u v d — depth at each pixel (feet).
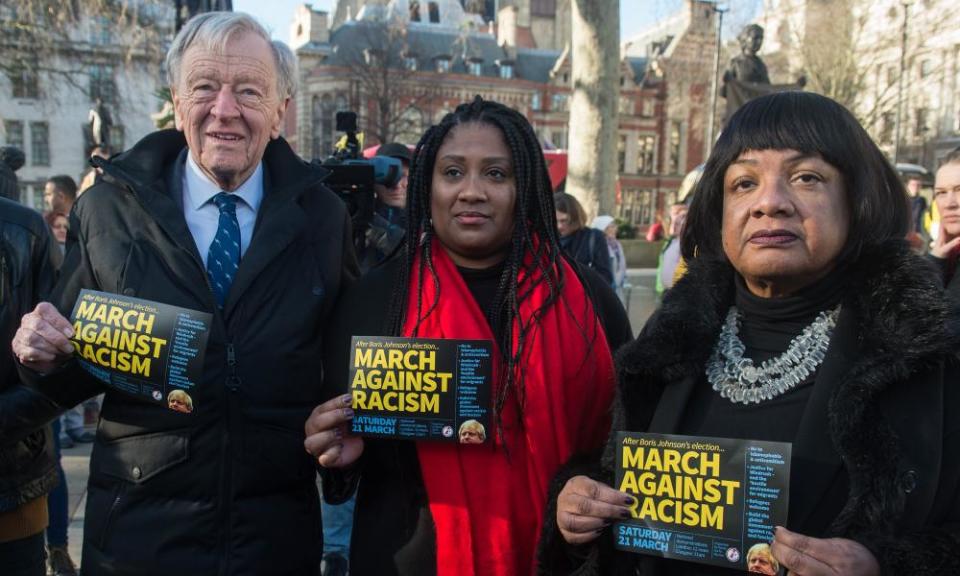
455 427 5.76
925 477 4.16
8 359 7.23
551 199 6.64
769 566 4.33
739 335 5.05
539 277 6.35
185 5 17.33
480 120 6.37
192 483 6.35
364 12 184.34
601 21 35.53
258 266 6.59
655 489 4.81
